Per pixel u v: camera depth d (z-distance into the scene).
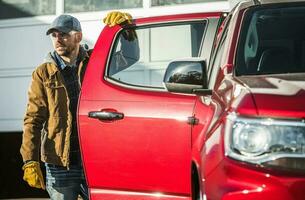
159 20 7.55
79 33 7.25
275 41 5.68
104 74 7.37
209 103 5.79
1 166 12.74
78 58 7.38
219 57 6.03
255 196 4.52
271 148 4.56
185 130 6.75
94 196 7.29
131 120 7.05
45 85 7.12
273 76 5.17
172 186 6.85
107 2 12.66
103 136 7.15
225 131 4.79
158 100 6.98
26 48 12.89
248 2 6.21
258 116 4.63
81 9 12.75
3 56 12.99
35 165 7.11
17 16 12.97
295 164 4.51
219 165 4.74
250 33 5.76
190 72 5.57
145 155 6.96
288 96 4.68
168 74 5.61
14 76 12.89
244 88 4.92
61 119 7.11
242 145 4.62
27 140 7.12
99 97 7.25
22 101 12.83
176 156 6.80
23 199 12.35
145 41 7.66
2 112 12.88
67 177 7.20
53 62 7.18
